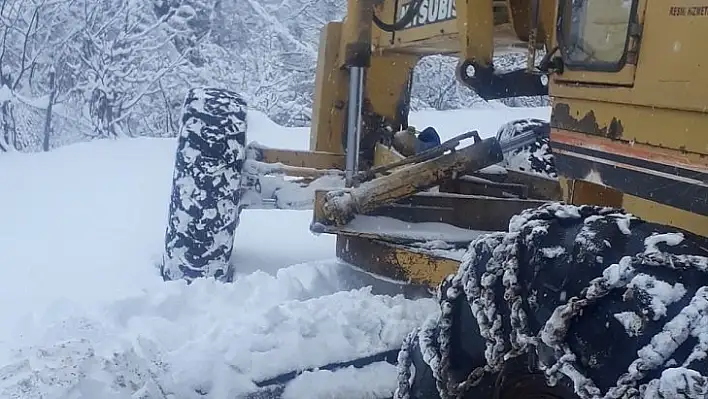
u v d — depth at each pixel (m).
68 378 2.51
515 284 1.94
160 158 13.70
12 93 20.44
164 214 8.41
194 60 22.34
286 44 23.05
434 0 4.47
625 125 2.38
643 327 1.68
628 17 2.35
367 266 4.28
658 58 2.23
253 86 22.88
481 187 5.02
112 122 21.19
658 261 1.74
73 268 5.76
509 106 22.98
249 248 6.50
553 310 1.85
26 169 12.27
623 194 2.61
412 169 4.22
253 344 2.89
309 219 7.97
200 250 5.00
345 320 3.08
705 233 2.17
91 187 10.47
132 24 20.89
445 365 2.17
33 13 20.72
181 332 3.23
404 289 4.12
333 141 5.57
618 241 1.86
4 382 2.51
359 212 4.16
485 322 2.02
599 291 1.76
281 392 2.79
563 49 2.72
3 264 5.92
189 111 5.12
